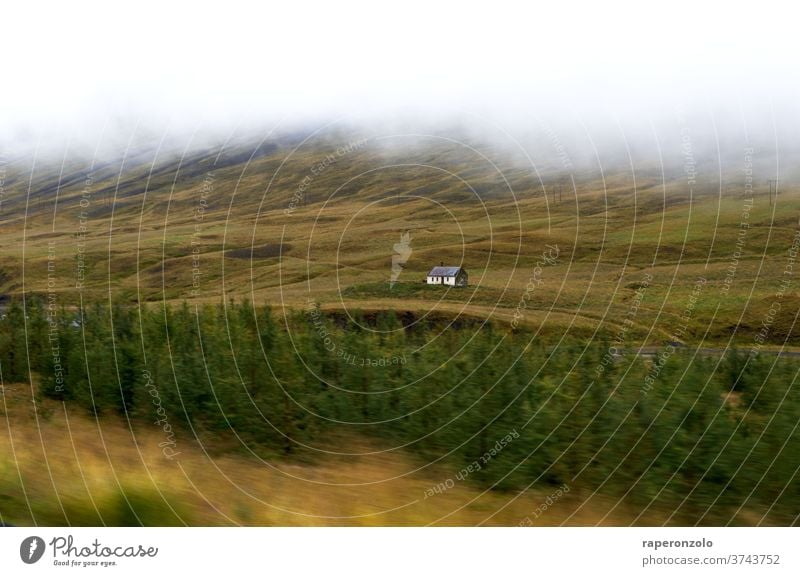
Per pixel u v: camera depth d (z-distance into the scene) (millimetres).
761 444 9594
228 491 9836
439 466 10797
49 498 9086
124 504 8992
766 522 9242
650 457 9906
